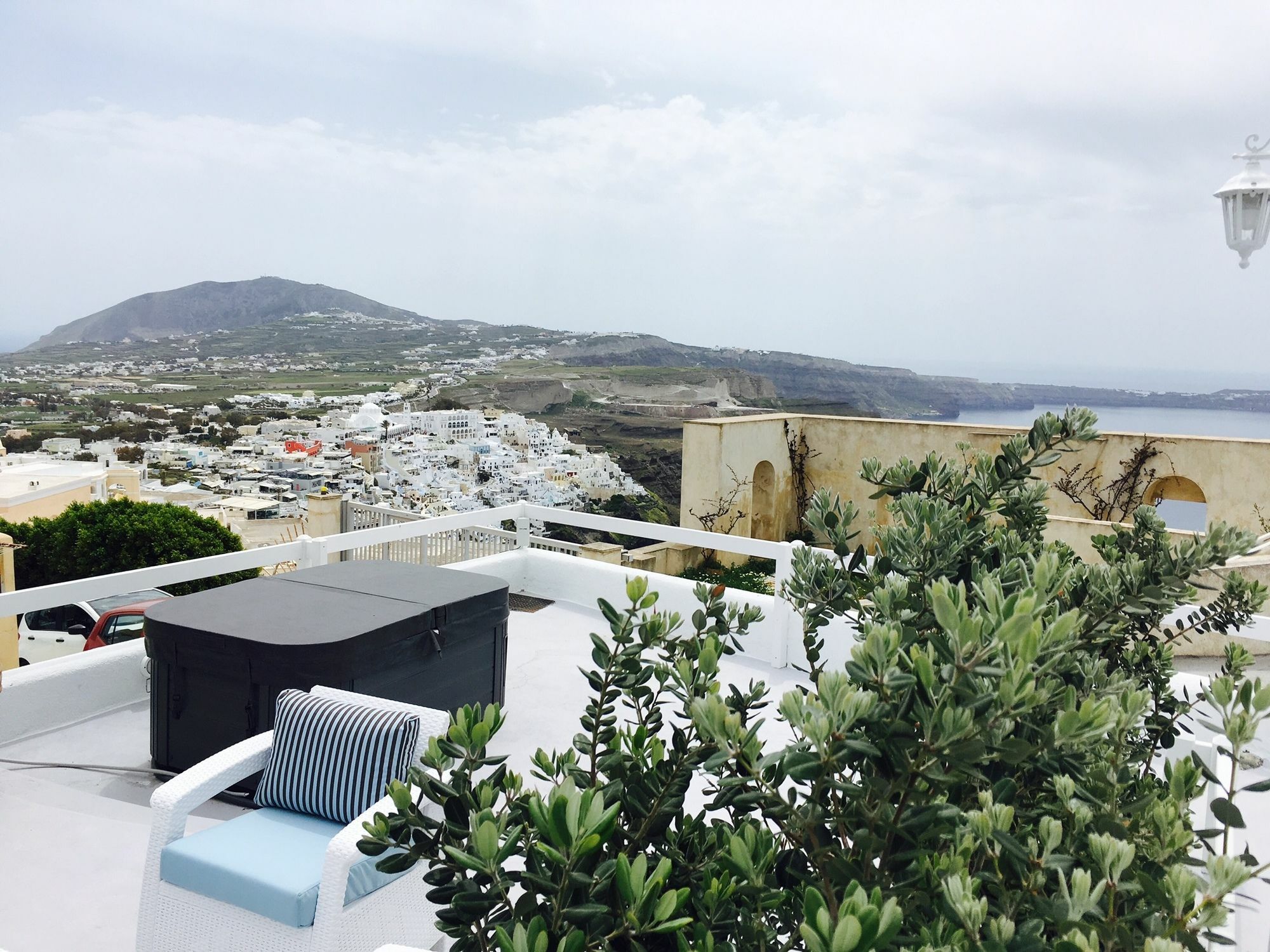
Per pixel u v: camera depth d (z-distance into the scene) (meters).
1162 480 11.34
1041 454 1.98
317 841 2.97
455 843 1.41
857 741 1.13
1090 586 1.75
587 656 6.11
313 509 9.69
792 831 1.32
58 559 15.79
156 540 15.36
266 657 3.96
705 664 1.58
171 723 4.25
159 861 2.89
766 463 12.64
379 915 2.86
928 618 1.66
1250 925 1.97
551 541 7.52
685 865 1.45
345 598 4.64
